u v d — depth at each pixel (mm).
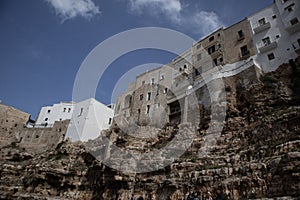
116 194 29250
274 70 39562
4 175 42812
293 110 27219
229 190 21109
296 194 16859
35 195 35312
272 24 45344
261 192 19328
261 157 22906
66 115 86875
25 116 83625
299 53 38219
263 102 32938
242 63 44469
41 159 47906
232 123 32875
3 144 69062
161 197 25469
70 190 35375
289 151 20719
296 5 43094
